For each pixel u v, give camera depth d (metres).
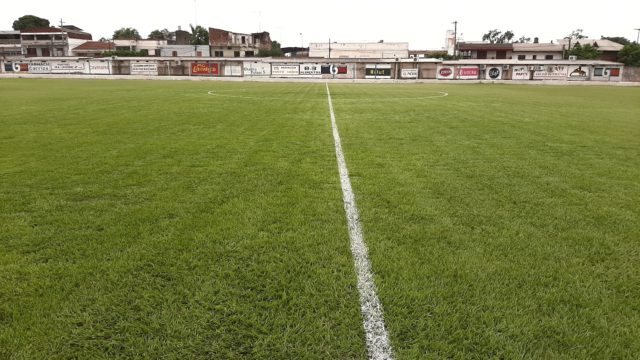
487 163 6.17
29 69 43.56
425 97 20.30
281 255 3.11
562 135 8.86
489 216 3.95
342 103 16.34
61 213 3.97
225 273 2.84
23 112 12.21
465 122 10.87
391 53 67.62
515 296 2.60
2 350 2.13
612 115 13.16
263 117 11.51
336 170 5.62
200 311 2.44
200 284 2.72
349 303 2.53
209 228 3.59
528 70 40.59
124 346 2.17
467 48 66.50
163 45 75.00
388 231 3.56
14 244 3.29
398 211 4.05
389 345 2.18
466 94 23.22
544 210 4.15
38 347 2.16
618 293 2.67
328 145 7.39
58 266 2.93
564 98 21.00
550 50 64.44
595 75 40.47
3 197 4.44
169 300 2.54
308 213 3.96
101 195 4.52
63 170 5.56
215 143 7.49
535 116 12.55
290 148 7.10
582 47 63.72
